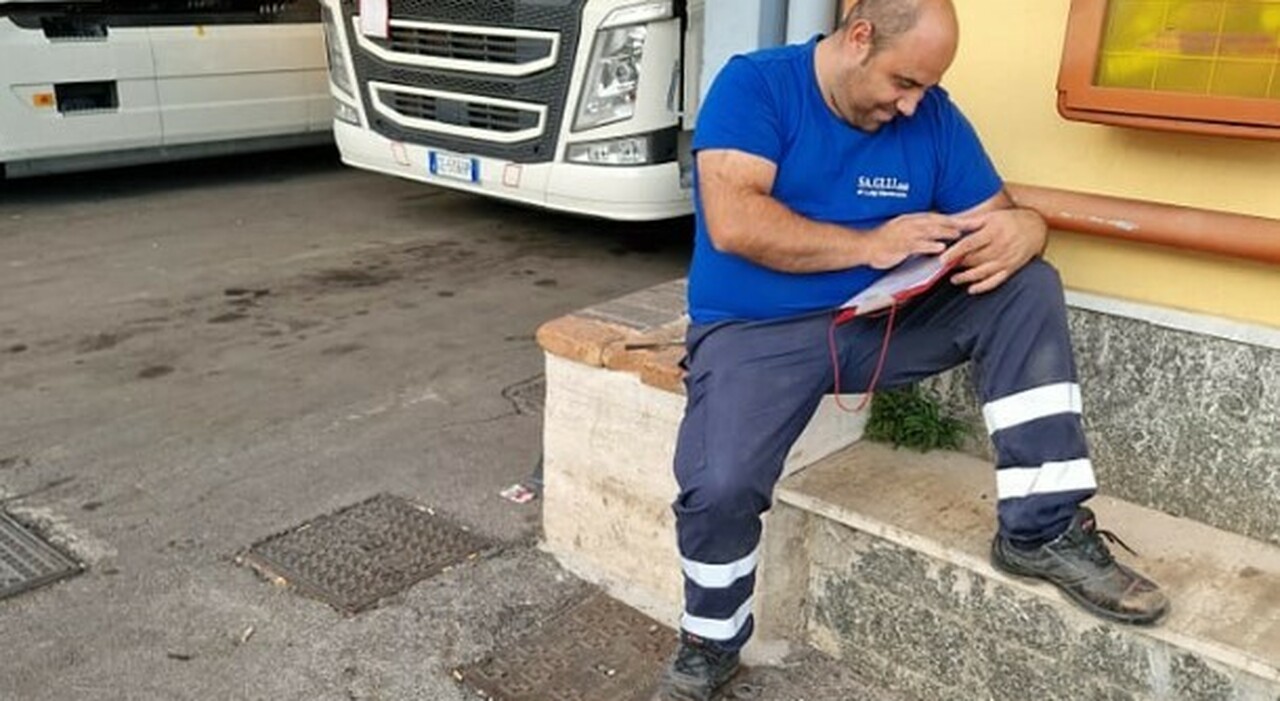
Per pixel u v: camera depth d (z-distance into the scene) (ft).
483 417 13.12
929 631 8.04
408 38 19.43
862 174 7.33
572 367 9.28
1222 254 7.56
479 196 23.30
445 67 18.98
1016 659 7.65
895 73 6.77
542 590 9.45
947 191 7.61
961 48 8.47
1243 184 7.46
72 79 22.20
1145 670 7.07
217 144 24.97
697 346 7.78
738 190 7.11
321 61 26.08
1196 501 8.13
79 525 10.47
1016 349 7.13
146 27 23.03
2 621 8.96
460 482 11.46
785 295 7.49
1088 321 8.30
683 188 17.99
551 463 9.78
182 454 11.98
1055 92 8.06
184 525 10.52
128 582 9.56
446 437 12.55
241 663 8.53
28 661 8.49
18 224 21.83
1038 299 7.10
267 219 22.71
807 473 8.66
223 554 10.03
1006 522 7.27
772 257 7.17
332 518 10.67
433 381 14.19
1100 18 7.26
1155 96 7.13
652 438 8.86
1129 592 7.02
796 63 7.28
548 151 18.24
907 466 8.82
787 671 8.49
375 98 20.34
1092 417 8.46
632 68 17.22
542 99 17.99
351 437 12.49
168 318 16.39
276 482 11.40
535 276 18.97
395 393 13.78
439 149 19.61
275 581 9.60
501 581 9.59
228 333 15.81
